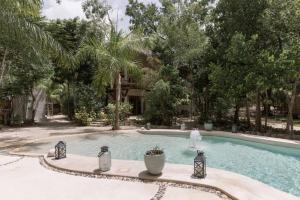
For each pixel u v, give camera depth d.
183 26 22.94
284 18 14.66
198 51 20.48
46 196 5.73
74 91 24.20
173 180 6.61
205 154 11.41
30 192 5.97
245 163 9.88
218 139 15.37
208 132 15.98
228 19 17.62
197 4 24.55
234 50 15.27
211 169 7.60
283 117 26.72
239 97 16.55
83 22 22.47
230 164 9.73
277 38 16.34
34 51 13.04
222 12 18.39
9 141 13.61
